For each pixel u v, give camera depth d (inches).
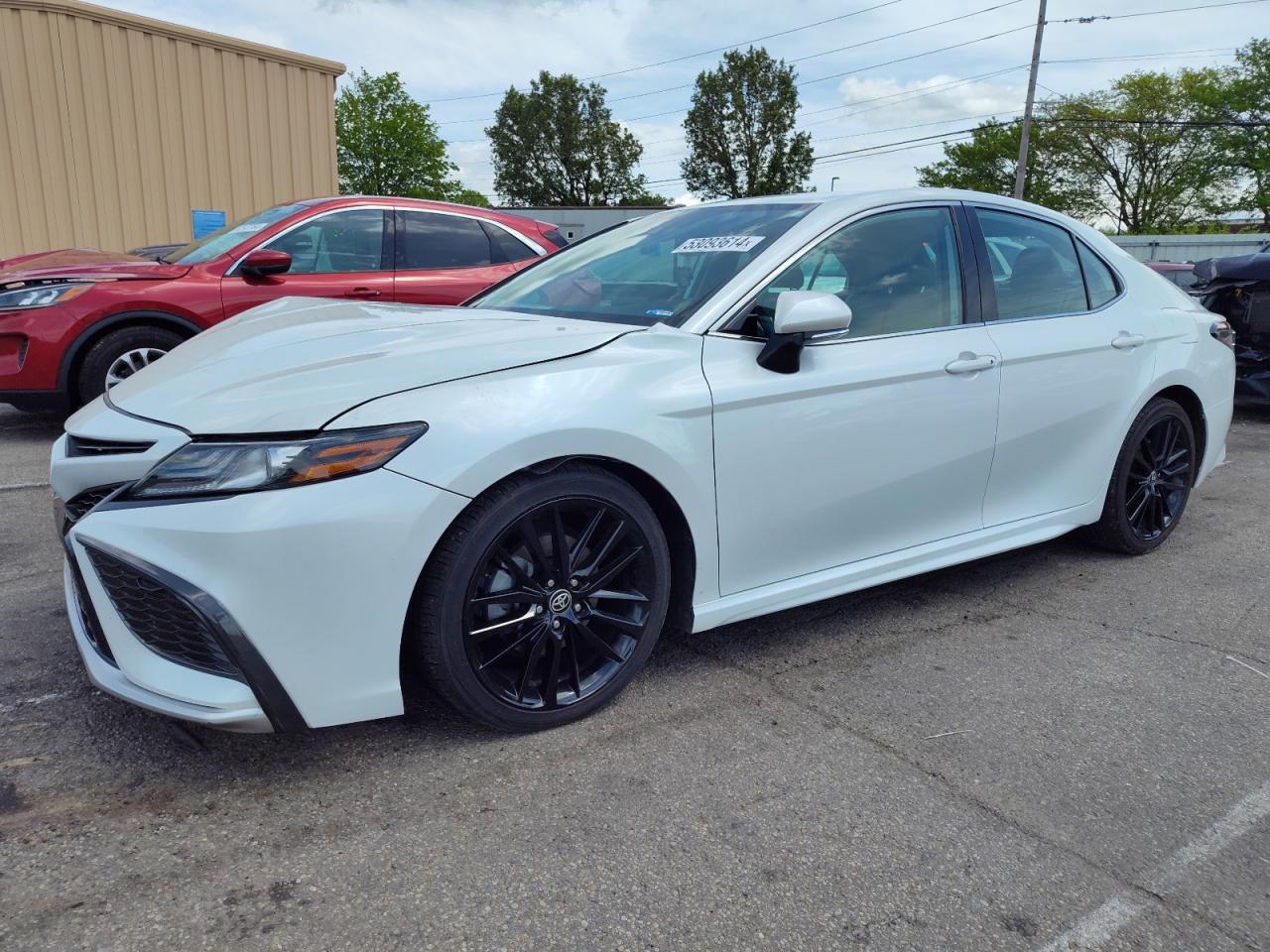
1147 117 2053.4
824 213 117.1
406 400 84.1
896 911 72.2
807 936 69.4
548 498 89.8
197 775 87.4
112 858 75.3
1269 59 1915.6
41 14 361.7
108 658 86.0
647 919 70.6
